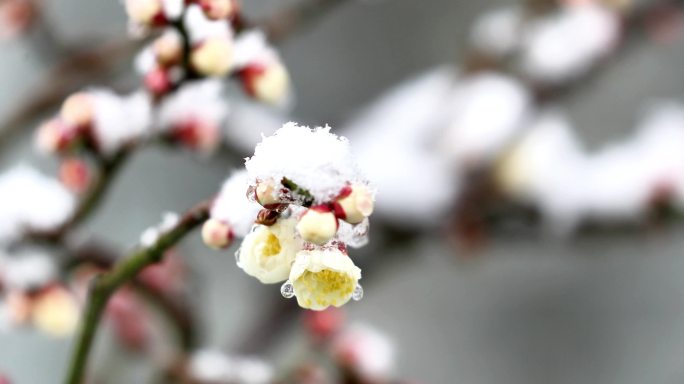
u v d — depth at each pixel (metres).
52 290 0.80
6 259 0.79
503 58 1.27
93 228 1.65
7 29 1.07
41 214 0.78
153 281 0.90
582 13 1.25
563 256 1.74
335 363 0.86
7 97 1.51
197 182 1.72
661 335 1.92
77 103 0.73
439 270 1.90
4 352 1.54
